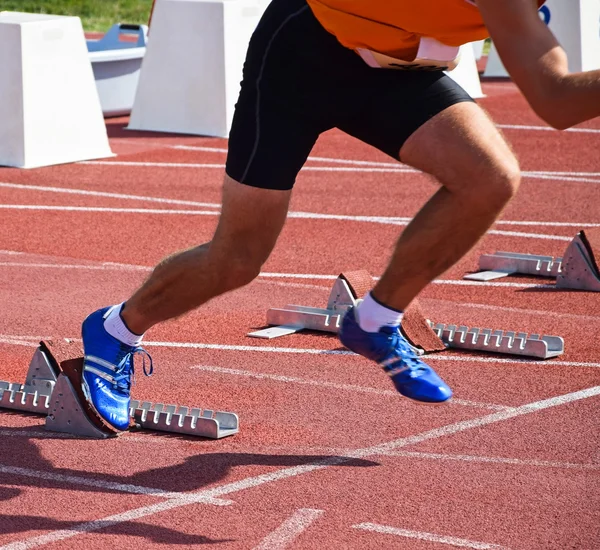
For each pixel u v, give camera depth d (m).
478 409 6.22
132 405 6.02
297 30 4.92
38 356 6.22
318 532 4.59
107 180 13.66
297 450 5.57
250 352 7.32
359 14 4.72
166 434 5.82
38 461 5.41
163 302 5.46
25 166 14.27
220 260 5.29
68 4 35.38
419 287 5.12
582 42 21.42
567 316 8.24
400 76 4.93
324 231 11.13
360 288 7.95
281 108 5.02
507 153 4.89
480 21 4.71
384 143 5.06
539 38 4.36
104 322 5.62
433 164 4.91
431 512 4.81
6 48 14.24
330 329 7.76
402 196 12.91
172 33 16.83
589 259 8.96
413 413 6.14
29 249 10.30
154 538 4.53
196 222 11.52
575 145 16.38
